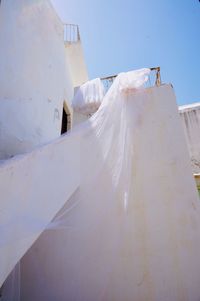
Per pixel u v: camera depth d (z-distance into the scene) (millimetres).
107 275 2924
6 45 3332
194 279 2688
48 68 4895
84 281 2980
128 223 3104
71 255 3156
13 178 1771
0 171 1645
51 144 2479
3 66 3225
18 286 3010
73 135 3033
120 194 3240
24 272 3277
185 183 3160
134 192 3254
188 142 7312
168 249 2881
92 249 3086
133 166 3402
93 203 3227
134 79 3799
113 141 3473
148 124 3604
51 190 2279
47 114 4629
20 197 1809
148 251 2922
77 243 3174
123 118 3652
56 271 3148
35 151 2156
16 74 3549
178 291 2666
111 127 3557
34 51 4238
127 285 2820
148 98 3785
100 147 3395
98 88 4555
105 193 3250
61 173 2551
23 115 3639
